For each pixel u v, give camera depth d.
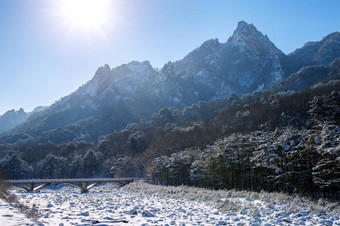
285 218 14.73
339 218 14.53
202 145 92.25
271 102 126.06
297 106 103.56
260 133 43.28
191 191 37.94
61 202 28.67
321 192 28.81
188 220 14.94
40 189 69.88
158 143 113.94
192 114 179.75
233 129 99.94
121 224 12.88
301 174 31.62
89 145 160.38
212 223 14.05
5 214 11.01
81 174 112.00
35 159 135.12
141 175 96.06
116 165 102.88
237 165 44.59
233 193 28.09
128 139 136.38
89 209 20.25
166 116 178.88
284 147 32.56
